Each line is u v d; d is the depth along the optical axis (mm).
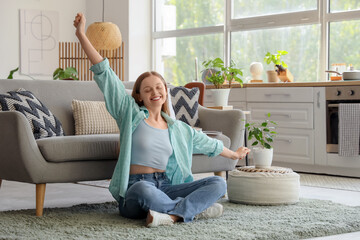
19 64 7852
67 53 8117
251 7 6895
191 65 7570
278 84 5719
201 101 4820
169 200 2957
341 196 4117
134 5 7750
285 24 6512
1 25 7703
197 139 3299
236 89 6090
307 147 5539
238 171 3689
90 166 3453
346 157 5234
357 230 2924
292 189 3576
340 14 5988
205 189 3025
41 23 7969
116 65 7336
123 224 2939
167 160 3160
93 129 3986
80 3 8258
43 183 3283
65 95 4090
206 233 2717
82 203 3748
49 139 3316
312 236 2752
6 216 3205
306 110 5523
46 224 2961
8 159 3314
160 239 2574
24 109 3615
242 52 7008
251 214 3225
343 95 5230
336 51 6074
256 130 3771
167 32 7742
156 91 3154
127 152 3059
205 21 7414
